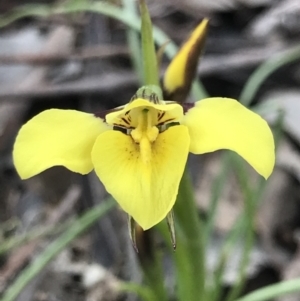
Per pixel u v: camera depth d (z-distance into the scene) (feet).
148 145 0.16
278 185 0.32
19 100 0.37
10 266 0.30
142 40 0.18
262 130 0.16
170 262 0.30
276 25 0.42
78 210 0.33
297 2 0.43
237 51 0.39
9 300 0.22
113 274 0.30
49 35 0.43
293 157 0.33
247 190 0.25
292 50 0.36
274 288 0.22
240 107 0.16
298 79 0.37
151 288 0.22
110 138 0.16
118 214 0.31
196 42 0.19
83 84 0.36
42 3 0.48
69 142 0.16
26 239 0.29
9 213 0.34
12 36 0.44
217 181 0.26
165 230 0.21
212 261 0.30
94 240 0.31
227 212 0.32
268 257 0.30
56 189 0.34
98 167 0.16
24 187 0.35
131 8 0.29
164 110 0.16
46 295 0.29
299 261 0.30
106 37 0.40
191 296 0.22
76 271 0.31
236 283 0.26
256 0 0.44
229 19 0.44
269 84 0.37
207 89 0.38
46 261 0.23
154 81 0.18
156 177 0.16
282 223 0.32
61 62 0.38
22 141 0.16
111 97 0.37
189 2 0.45
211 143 0.16
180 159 0.16
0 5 0.48
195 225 0.20
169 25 0.44
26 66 0.39
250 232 0.25
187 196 0.20
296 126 0.34
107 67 0.38
